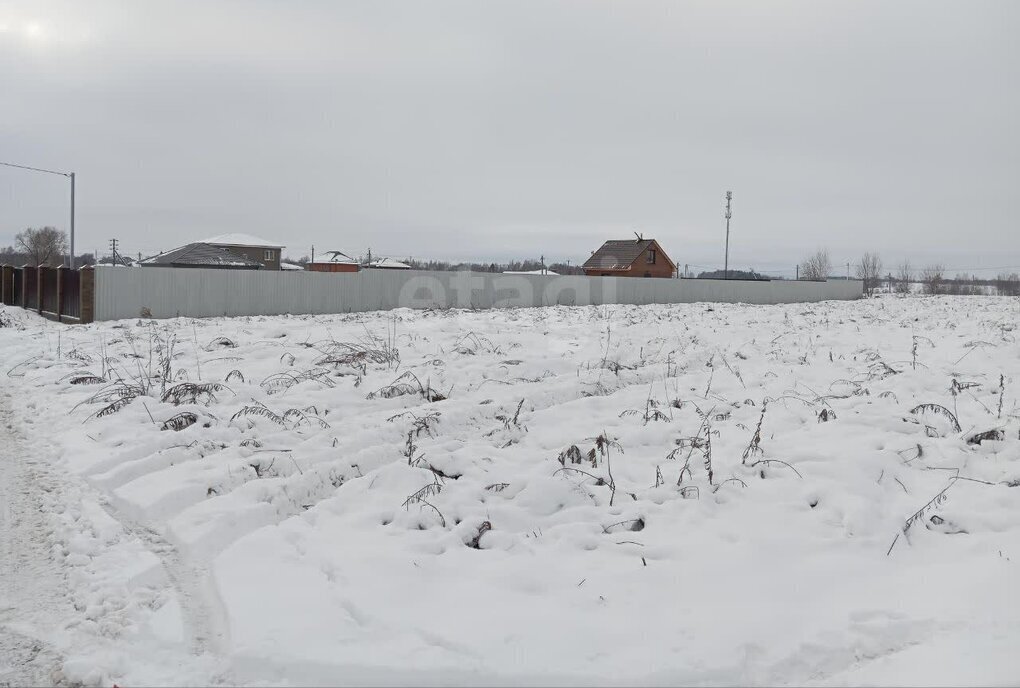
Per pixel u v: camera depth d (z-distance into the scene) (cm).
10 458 610
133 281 2130
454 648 325
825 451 595
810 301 4172
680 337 1457
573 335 1505
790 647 336
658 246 5191
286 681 308
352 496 515
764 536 459
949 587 393
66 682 313
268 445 622
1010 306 2616
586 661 318
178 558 425
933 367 1009
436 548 439
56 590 392
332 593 373
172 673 315
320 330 1532
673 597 383
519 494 516
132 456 584
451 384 896
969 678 307
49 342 1261
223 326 1656
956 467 570
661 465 595
